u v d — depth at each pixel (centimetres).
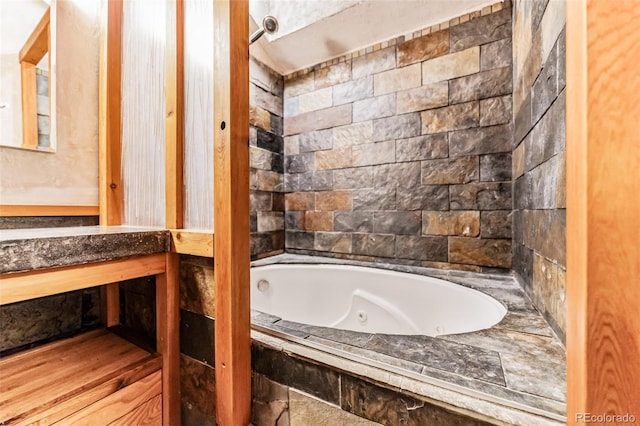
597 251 37
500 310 102
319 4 159
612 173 36
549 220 85
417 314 144
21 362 79
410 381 59
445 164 157
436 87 158
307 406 72
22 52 96
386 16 155
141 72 98
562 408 50
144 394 80
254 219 191
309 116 203
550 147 84
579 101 38
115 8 105
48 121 100
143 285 99
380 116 176
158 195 93
